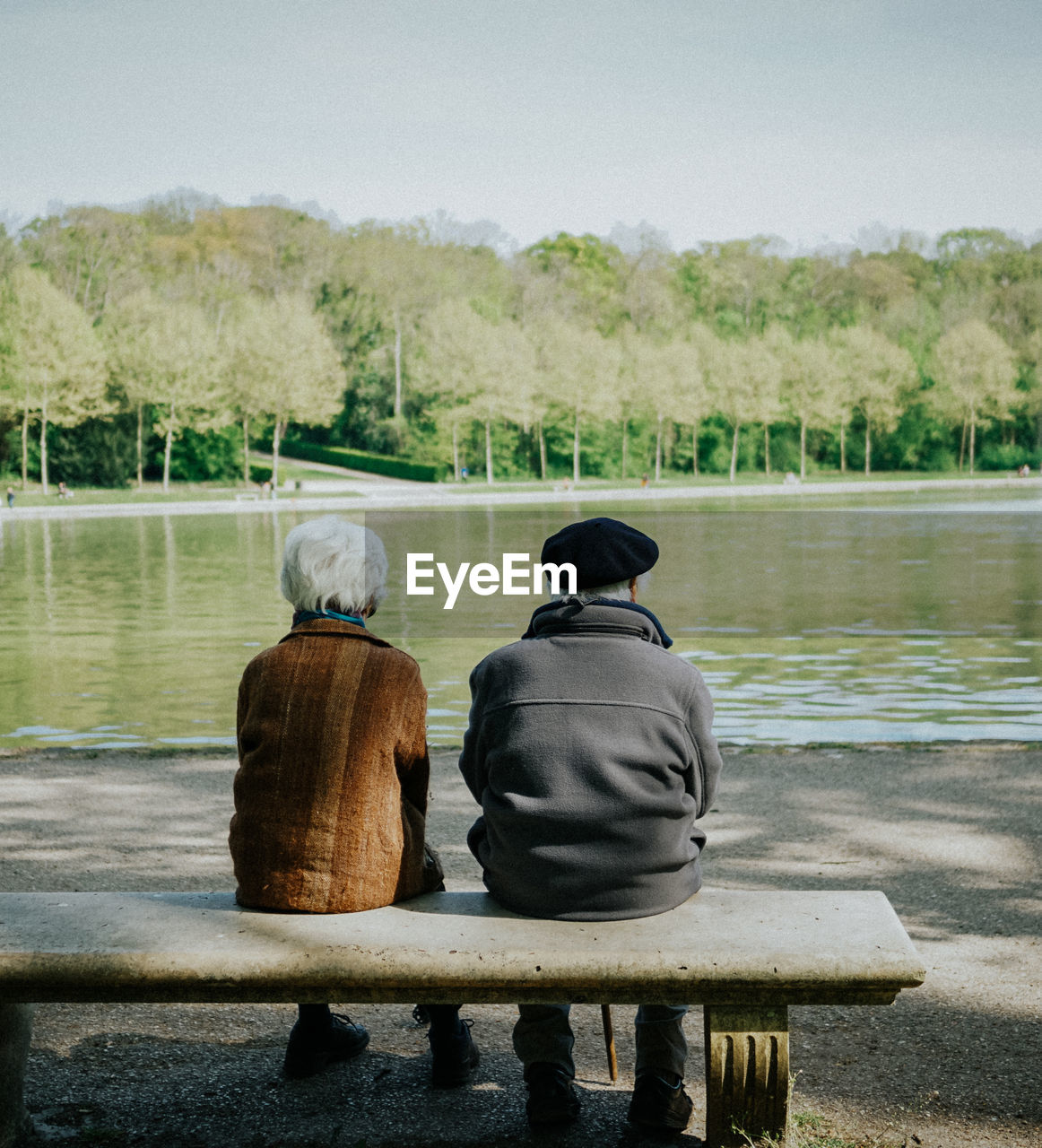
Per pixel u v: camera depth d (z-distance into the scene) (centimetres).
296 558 315
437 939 274
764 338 10462
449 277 10431
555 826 283
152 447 8144
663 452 10506
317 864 293
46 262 8556
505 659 298
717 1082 275
